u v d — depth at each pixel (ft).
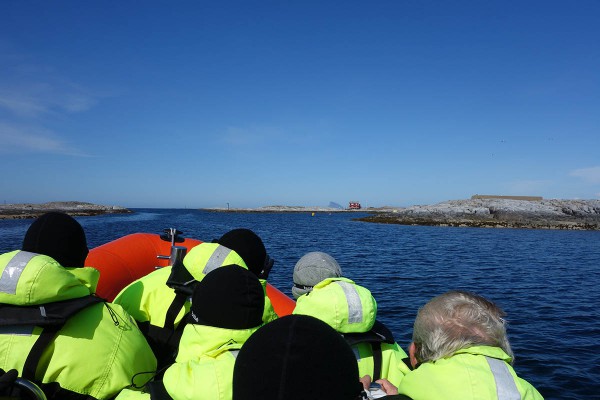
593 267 61.26
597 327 29.22
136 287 9.50
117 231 122.01
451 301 5.78
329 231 145.38
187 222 208.85
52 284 6.24
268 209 642.63
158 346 8.83
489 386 4.81
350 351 3.51
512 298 38.70
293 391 3.12
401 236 123.03
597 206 204.64
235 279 6.09
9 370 5.80
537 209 212.43
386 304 34.78
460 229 173.37
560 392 19.34
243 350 3.48
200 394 5.37
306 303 7.06
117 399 6.23
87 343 6.60
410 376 5.54
